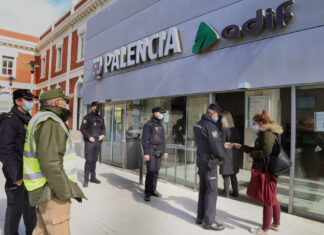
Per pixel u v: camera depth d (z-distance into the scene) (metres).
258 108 4.33
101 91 7.82
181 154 5.20
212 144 2.94
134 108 6.59
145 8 6.12
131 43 6.50
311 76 3.29
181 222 3.29
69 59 15.71
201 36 4.59
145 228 3.10
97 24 8.25
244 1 4.05
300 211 3.53
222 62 4.31
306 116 3.46
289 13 3.44
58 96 2.07
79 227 3.10
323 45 3.20
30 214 2.61
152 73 5.81
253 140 4.65
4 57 20.77
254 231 2.96
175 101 5.39
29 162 1.89
